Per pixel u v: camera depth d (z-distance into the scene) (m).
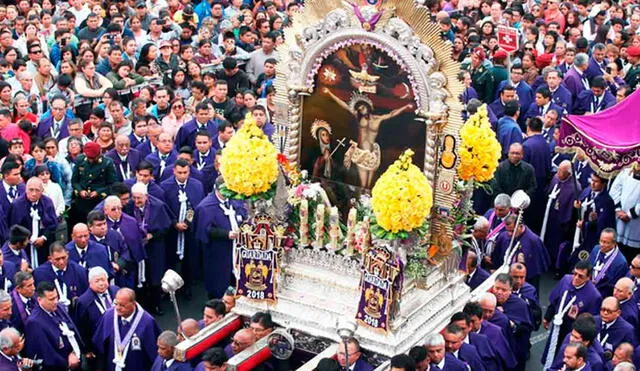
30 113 26.62
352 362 16.67
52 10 36.56
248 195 17.19
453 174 16.66
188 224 23.06
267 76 30.08
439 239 17.17
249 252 17.66
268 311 17.70
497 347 18.14
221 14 36.62
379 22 16.45
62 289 20.20
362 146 17.30
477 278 20.00
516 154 24.06
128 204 22.44
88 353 19.88
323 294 17.66
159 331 19.30
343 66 17.09
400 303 16.83
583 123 23.34
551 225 24.59
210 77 28.89
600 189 23.73
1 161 24.05
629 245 23.72
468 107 24.83
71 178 24.00
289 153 17.91
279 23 34.72
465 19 34.88
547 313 20.36
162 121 26.66
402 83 16.61
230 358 17.02
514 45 29.64
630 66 33.03
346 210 17.77
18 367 17.89
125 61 29.59
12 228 20.94
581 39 32.66
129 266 21.84
